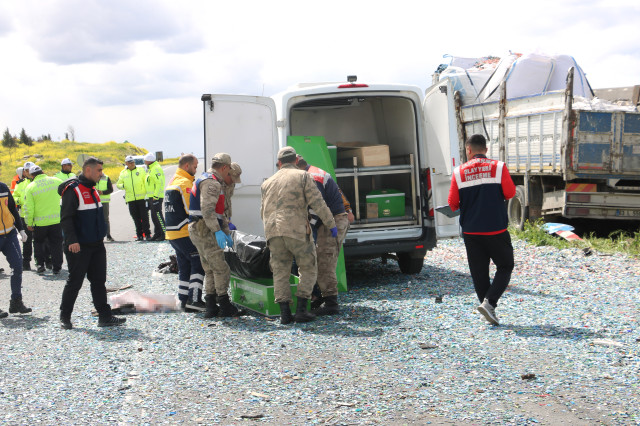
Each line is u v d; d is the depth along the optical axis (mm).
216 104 8234
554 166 11602
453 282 8594
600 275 8484
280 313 6918
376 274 9688
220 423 4047
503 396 4312
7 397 4688
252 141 8305
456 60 16203
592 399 4203
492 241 6223
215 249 6941
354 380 4746
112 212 23609
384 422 3959
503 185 6188
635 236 11266
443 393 4410
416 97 8961
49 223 11109
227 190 7234
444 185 8750
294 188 6594
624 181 11734
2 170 54062
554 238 11625
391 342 5719
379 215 9047
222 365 5262
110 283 9570
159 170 15359
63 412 4340
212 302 7141
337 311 7027
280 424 3994
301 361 5273
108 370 5273
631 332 5727
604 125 11195
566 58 13406
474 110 14547
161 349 5840
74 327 6922
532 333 5820
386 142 10312
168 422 4094
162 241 15188
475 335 5828
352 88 8555
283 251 6664
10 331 6887
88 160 6832
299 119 10289
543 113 11805
